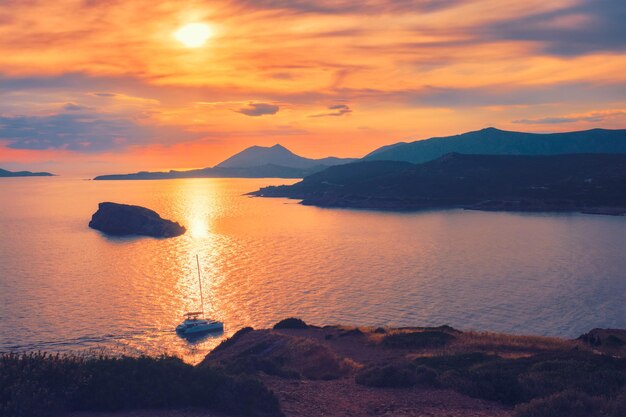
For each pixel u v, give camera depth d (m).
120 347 72.69
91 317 87.62
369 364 32.28
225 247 164.38
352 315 86.56
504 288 103.69
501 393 21.27
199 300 98.50
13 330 80.00
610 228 190.12
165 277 119.25
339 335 46.94
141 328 82.19
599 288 102.75
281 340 45.69
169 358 19.34
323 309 90.62
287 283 110.94
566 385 22.34
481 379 22.38
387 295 99.12
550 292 100.12
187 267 131.62
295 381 23.98
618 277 112.06
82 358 17.53
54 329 80.75
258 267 129.75
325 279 114.06
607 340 43.97
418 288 104.38
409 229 198.38
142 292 105.19
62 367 16.23
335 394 21.28
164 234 194.12
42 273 124.25
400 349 39.22
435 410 19.09
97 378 15.59
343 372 31.50
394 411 18.81
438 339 41.16
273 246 164.00
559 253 142.12
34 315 88.25
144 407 15.45
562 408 17.48
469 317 84.44
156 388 15.88
